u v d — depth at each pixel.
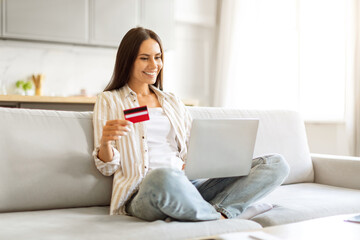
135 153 1.72
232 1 4.68
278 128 2.39
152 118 1.83
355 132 3.41
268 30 4.32
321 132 3.82
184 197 1.38
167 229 1.30
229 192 1.67
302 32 3.89
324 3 3.71
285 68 4.15
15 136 1.63
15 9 3.84
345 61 3.47
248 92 4.51
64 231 1.27
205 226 1.36
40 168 1.63
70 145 1.72
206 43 5.04
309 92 3.84
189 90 4.96
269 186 1.69
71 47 4.21
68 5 4.03
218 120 1.55
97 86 4.52
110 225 1.36
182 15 4.80
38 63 4.24
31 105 3.67
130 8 4.29
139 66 1.88
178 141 1.86
